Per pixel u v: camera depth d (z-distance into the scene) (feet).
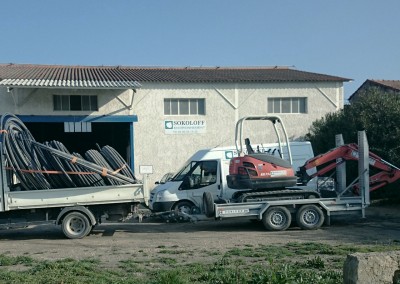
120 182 48.21
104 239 46.52
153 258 35.35
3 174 45.75
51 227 55.62
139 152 86.48
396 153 68.54
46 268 30.35
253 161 50.39
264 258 34.14
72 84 77.15
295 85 91.45
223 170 59.06
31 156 46.34
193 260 34.42
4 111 81.05
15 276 28.02
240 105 89.66
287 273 24.04
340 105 92.68
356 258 21.25
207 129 88.69
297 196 51.31
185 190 58.70
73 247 42.11
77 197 47.14
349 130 74.84
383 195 70.23
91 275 28.60
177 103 88.28
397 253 21.56
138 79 86.84
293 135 91.40
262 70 108.06
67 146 95.30
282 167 50.70
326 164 57.41
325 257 34.06
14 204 45.80
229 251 37.09
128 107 85.56
